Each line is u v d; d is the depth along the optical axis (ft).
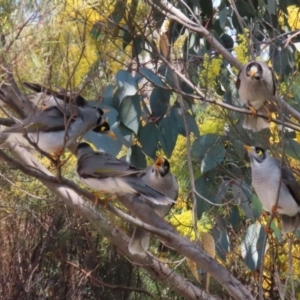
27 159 29.53
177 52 38.65
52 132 27.86
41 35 22.41
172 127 35.68
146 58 39.81
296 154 32.71
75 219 51.80
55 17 22.77
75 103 28.73
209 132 35.65
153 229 29.86
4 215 52.75
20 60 22.50
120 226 39.88
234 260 39.88
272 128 37.70
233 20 39.75
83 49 23.90
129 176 27.53
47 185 32.01
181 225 35.58
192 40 38.52
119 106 33.04
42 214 52.13
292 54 37.06
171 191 32.81
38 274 54.13
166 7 33.94
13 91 26.81
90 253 52.90
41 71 22.93
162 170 32.55
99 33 28.86
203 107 36.73
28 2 22.30
